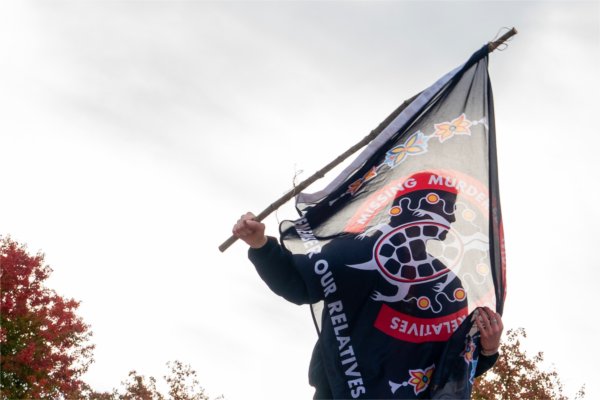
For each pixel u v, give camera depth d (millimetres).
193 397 25594
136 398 25109
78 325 23141
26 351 21656
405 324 6496
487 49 7301
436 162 7031
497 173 6918
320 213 6930
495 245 6645
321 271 6648
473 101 7219
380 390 6312
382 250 6699
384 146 7148
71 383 22766
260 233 6777
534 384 21875
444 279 6625
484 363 6422
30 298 22984
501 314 6441
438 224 6805
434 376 6285
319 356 6723
